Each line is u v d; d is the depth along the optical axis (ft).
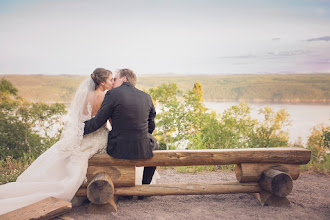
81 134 9.85
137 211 9.87
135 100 9.88
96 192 9.27
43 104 21.61
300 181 14.25
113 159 9.96
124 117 9.65
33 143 21.31
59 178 9.98
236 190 10.57
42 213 8.00
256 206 10.43
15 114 21.30
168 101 21.24
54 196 9.22
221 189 10.52
